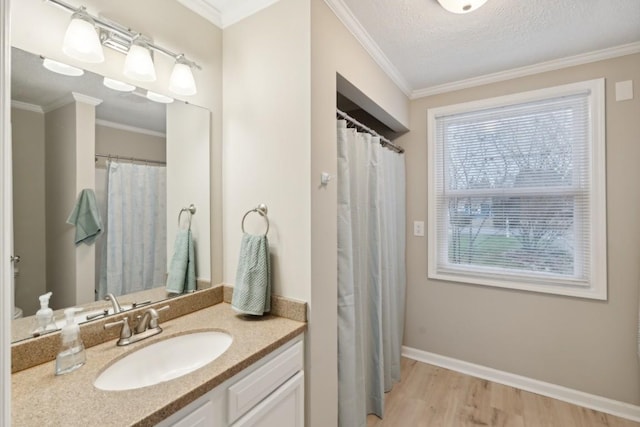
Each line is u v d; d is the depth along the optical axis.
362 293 1.89
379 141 2.10
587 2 1.49
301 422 1.34
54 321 1.10
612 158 1.94
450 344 2.52
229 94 1.65
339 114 1.66
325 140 1.46
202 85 1.58
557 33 1.76
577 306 2.07
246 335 1.23
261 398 1.14
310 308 1.37
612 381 1.97
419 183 2.64
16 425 0.73
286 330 1.28
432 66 2.15
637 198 1.88
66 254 1.16
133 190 1.35
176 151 1.50
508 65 2.14
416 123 2.64
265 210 1.50
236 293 1.43
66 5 1.09
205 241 1.60
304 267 1.39
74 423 0.74
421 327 2.65
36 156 1.09
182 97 1.50
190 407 0.90
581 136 2.05
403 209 2.62
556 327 2.13
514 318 2.27
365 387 1.93
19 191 1.06
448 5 1.47
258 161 1.53
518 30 1.73
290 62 1.42
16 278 1.04
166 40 1.42
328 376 1.50
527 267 2.24
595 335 2.01
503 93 2.29
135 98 1.35
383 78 2.09
